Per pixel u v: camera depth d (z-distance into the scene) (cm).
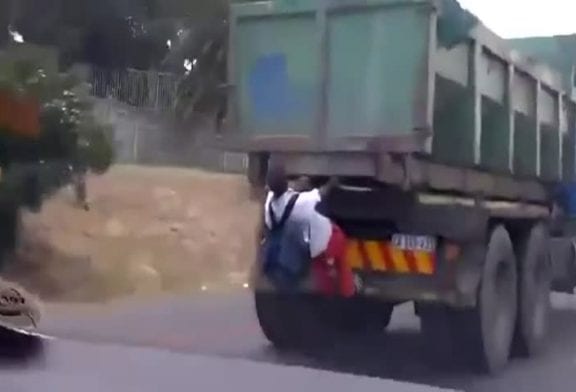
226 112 739
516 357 783
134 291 894
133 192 1111
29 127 992
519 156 834
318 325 732
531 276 812
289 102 714
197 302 834
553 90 921
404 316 758
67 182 1066
